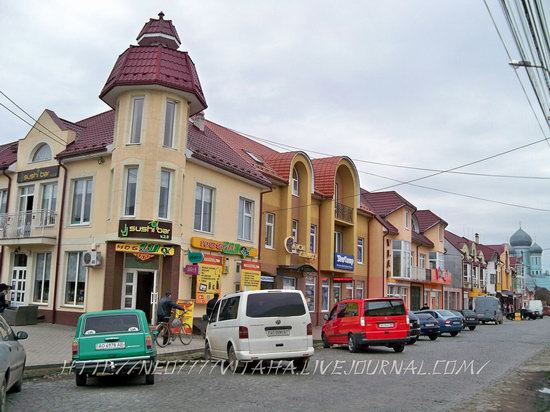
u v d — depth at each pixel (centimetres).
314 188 3381
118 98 2284
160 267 2252
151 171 2184
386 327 1956
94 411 864
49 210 2502
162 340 1883
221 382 1180
